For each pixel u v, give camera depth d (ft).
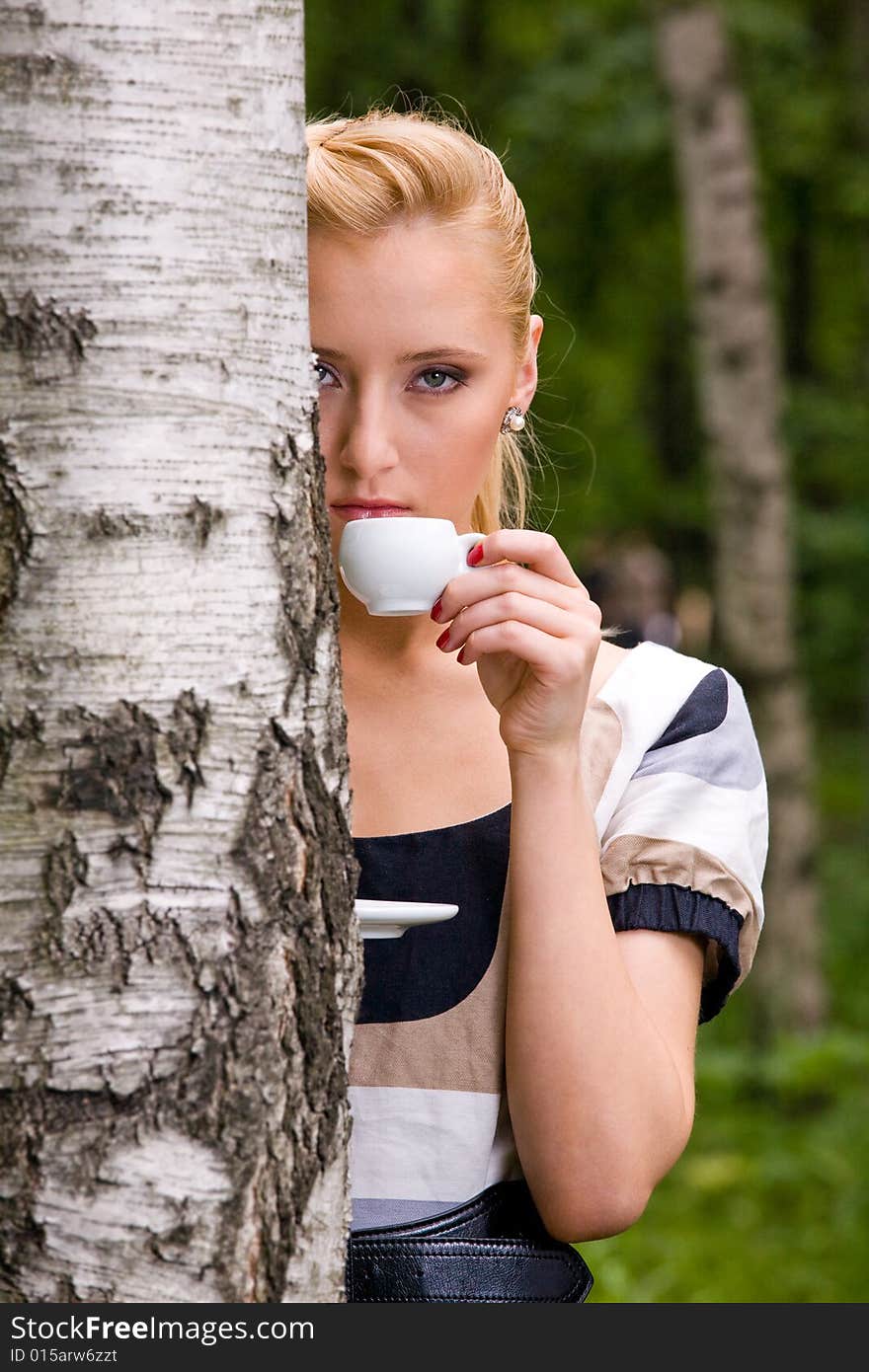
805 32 36.70
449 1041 6.48
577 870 6.08
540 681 5.96
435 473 6.63
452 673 6.98
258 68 4.88
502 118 36.24
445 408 6.61
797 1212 19.72
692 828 6.61
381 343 6.45
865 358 38.52
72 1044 4.61
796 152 38.14
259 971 4.83
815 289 44.55
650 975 6.44
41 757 4.63
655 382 46.88
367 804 6.81
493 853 6.65
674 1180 20.81
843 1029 25.40
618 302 43.01
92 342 4.65
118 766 4.66
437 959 6.53
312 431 5.12
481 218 6.58
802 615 38.91
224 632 4.78
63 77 4.64
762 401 24.00
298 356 5.04
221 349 4.79
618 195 38.68
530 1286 6.21
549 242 40.32
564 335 41.60
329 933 5.11
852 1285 17.47
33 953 4.62
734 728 7.01
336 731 5.20
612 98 35.32
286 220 4.98
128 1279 4.63
